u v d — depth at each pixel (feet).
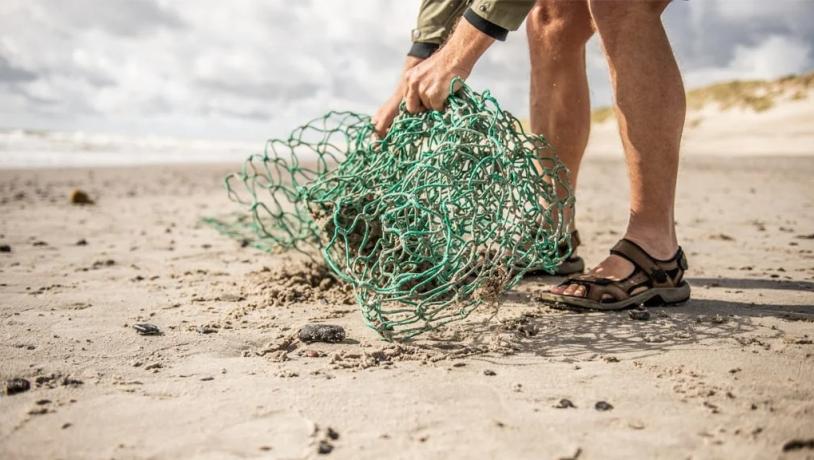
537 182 6.83
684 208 18.42
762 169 38.06
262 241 12.92
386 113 7.97
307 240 9.80
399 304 7.61
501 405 4.75
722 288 8.29
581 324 6.77
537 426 4.40
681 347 5.92
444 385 5.17
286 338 6.37
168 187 30.42
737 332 6.30
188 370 5.55
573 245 9.04
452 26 7.76
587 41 8.32
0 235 14.16
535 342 6.25
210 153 80.02
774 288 8.23
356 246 7.80
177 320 7.13
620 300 7.18
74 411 4.68
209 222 15.26
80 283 9.14
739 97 143.95
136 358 5.87
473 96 6.82
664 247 7.34
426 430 4.36
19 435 4.30
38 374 5.42
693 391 4.89
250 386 5.17
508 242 6.46
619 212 17.93
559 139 8.59
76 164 48.83
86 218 17.81
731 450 4.02
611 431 4.30
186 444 4.18
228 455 4.04
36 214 18.54
